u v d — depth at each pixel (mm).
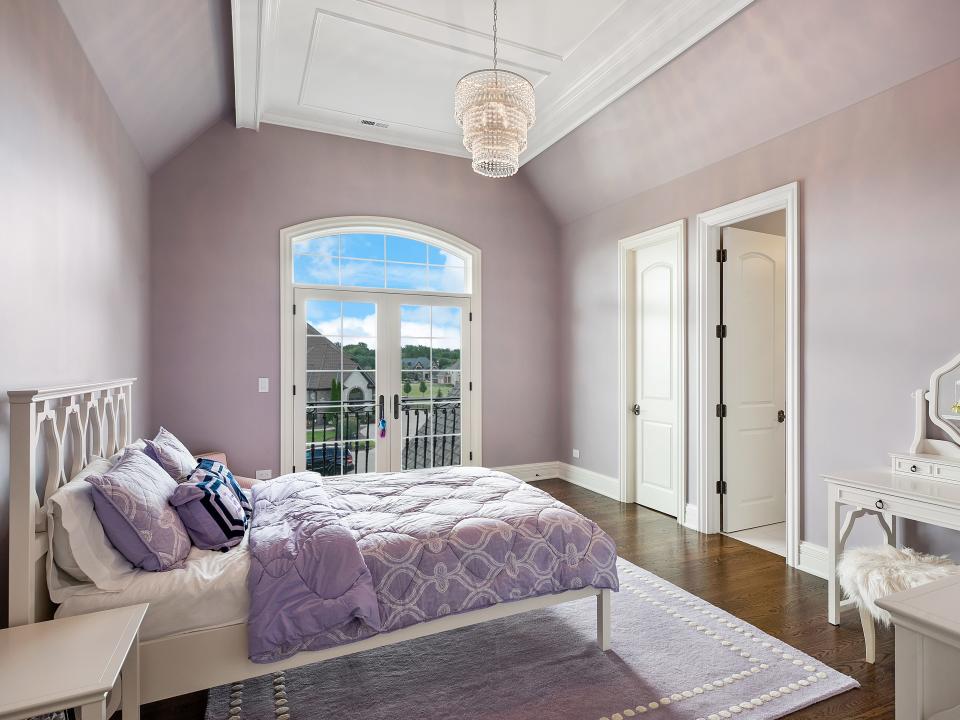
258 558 1841
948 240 2451
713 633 2389
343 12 2996
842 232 2900
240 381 4281
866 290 2785
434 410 5062
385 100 4059
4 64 1601
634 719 1808
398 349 4922
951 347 2445
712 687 1990
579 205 5129
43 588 1612
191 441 4121
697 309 3889
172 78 3094
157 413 4004
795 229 3127
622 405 4652
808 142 3082
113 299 2863
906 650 1022
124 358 3127
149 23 2486
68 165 2145
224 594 1732
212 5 2764
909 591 1104
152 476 1987
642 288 4543
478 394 5203
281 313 4410
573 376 5355
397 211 4840
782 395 4117
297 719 1832
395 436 4902
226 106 4074
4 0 1602
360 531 2111
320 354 4652
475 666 2148
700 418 3840
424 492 2689
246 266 4293
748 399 3945
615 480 4762
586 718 1820
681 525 4004
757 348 3990
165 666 1655
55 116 2004
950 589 1117
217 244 4199
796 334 3127
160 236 4012
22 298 1727
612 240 4789
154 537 1779
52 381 1987
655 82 3566
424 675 2092
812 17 2660
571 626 2469
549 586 2158
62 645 1312
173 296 4055
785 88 3025
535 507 2416
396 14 3014
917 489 2215
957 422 2416
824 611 2600
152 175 3992
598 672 2096
